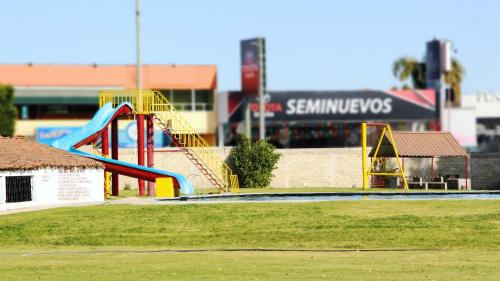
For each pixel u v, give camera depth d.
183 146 91.50
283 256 49.62
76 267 44.72
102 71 157.12
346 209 66.94
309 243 55.91
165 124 91.25
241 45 158.25
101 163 80.19
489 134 195.38
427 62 180.62
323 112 160.88
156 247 55.34
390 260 47.28
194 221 62.81
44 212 67.56
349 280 39.69
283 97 159.75
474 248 53.72
